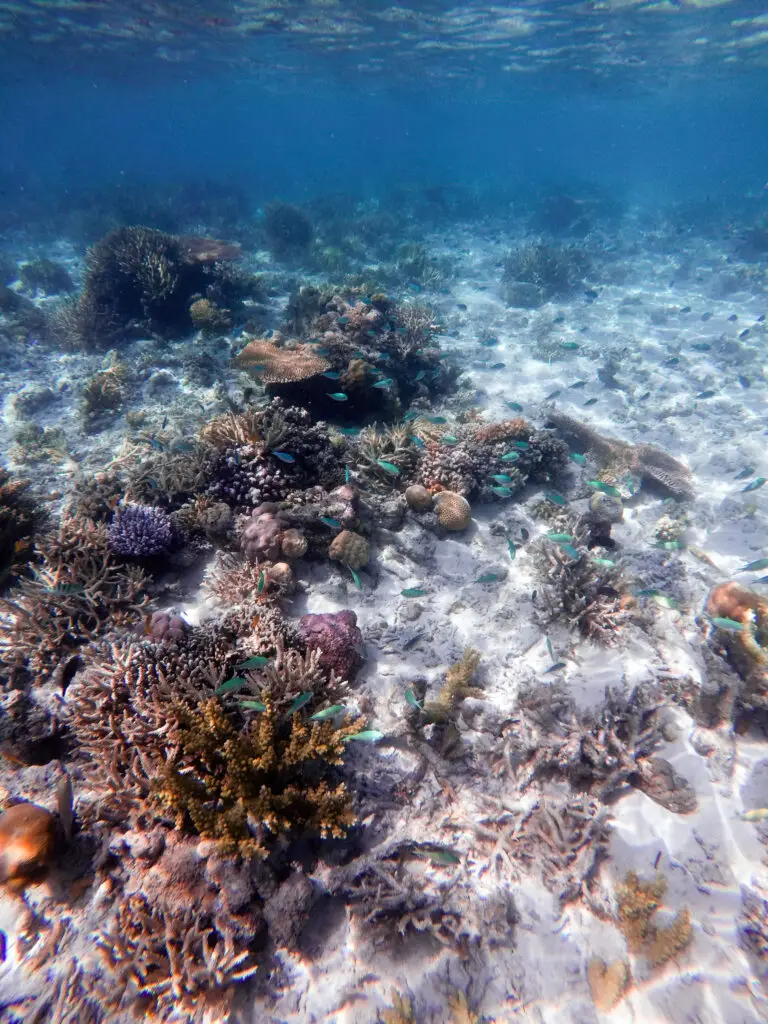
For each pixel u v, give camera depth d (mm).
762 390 2887
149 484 1631
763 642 1255
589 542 1636
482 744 1110
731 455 2240
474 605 1388
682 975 888
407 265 4742
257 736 955
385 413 2133
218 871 866
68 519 1510
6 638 1234
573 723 1113
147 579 1371
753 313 4062
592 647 1287
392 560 1479
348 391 2012
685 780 1079
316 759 1003
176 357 2797
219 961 833
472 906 933
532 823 1022
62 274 4215
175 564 1435
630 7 4879
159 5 4898
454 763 1083
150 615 1276
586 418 2602
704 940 915
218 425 1699
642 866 984
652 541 1728
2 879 884
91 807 979
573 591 1351
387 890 924
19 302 3621
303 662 1086
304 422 1729
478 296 4512
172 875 871
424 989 867
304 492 1511
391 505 1557
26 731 1085
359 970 877
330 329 2303
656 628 1338
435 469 1665
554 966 895
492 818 1022
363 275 4391
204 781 918
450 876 961
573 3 4789
